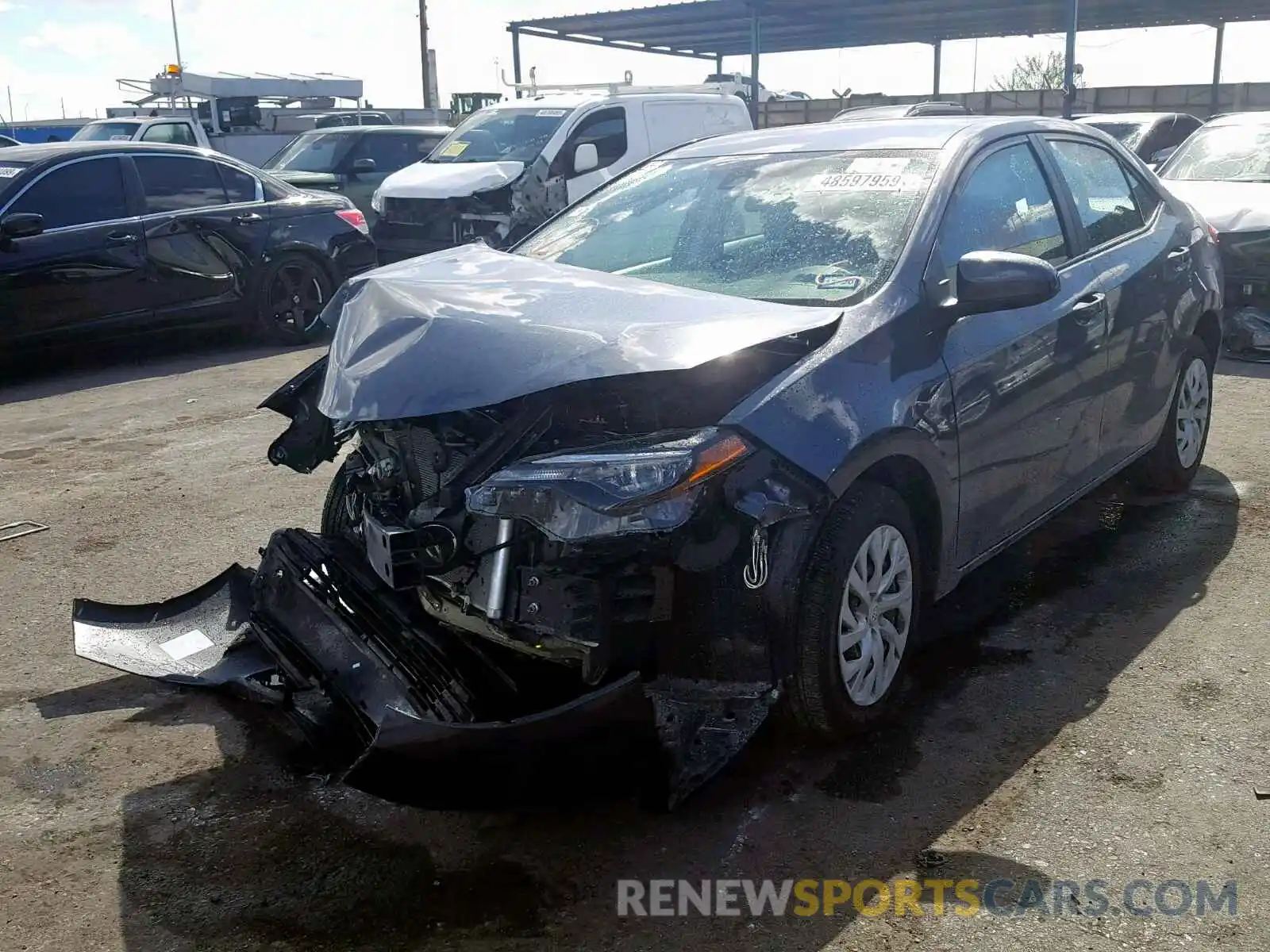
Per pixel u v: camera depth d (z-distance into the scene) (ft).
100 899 8.89
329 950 8.29
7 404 25.64
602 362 9.18
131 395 26.21
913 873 8.98
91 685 12.39
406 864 9.27
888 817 9.71
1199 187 29.50
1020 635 13.03
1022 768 10.37
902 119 14.39
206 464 20.36
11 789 10.40
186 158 30.30
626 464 8.66
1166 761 10.41
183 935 8.46
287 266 31.83
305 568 11.63
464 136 39.55
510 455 9.33
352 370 9.91
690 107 41.19
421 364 9.55
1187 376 16.83
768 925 8.44
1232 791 9.92
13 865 9.32
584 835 9.60
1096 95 82.74
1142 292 14.90
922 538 11.47
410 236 37.63
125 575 15.35
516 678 9.87
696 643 9.54
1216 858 9.04
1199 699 11.50
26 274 26.89
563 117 37.76
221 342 33.22
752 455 9.11
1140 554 15.31
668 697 9.47
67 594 14.76
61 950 8.32
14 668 12.75
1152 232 15.98
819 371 9.92
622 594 9.06
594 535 8.52
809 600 9.89
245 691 11.05
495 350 9.50
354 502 12.04
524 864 9.24
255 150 67.36
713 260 12.37
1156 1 65.10
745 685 9.73
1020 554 15.46
